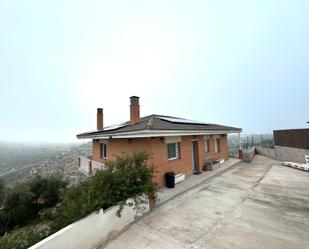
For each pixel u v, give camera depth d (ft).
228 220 17.90
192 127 36.45
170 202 23.45
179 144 35.04
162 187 29.30
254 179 33.24
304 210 19.72
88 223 14.23
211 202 22.86
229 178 34.55
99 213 15.25
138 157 21.27
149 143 28.09
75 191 18.53
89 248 14.15
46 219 28.96
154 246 14.21
